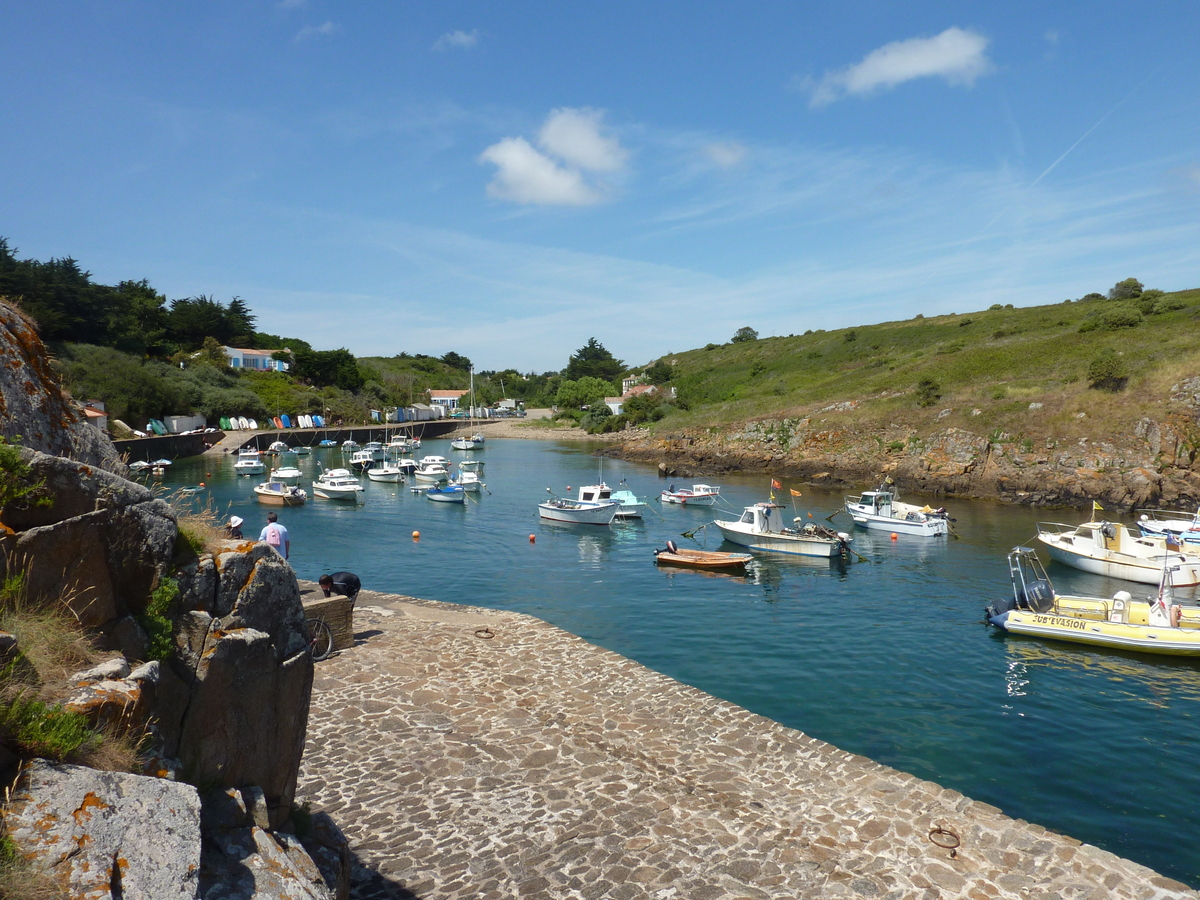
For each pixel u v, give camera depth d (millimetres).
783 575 31469
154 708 4352
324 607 14547
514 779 9953
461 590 28953
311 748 10570
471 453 96125
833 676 19188
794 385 103500
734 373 130625
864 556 35656
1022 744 15242
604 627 23734
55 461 4230
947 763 14430
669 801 9602
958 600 27109
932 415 65062
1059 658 20547
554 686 13609
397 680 13344
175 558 5000
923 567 33000
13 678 3617
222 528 5988
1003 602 23859
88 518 4281
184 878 3447
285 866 4527
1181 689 18297
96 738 3660
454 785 9695
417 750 10633
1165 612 21938
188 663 4742
